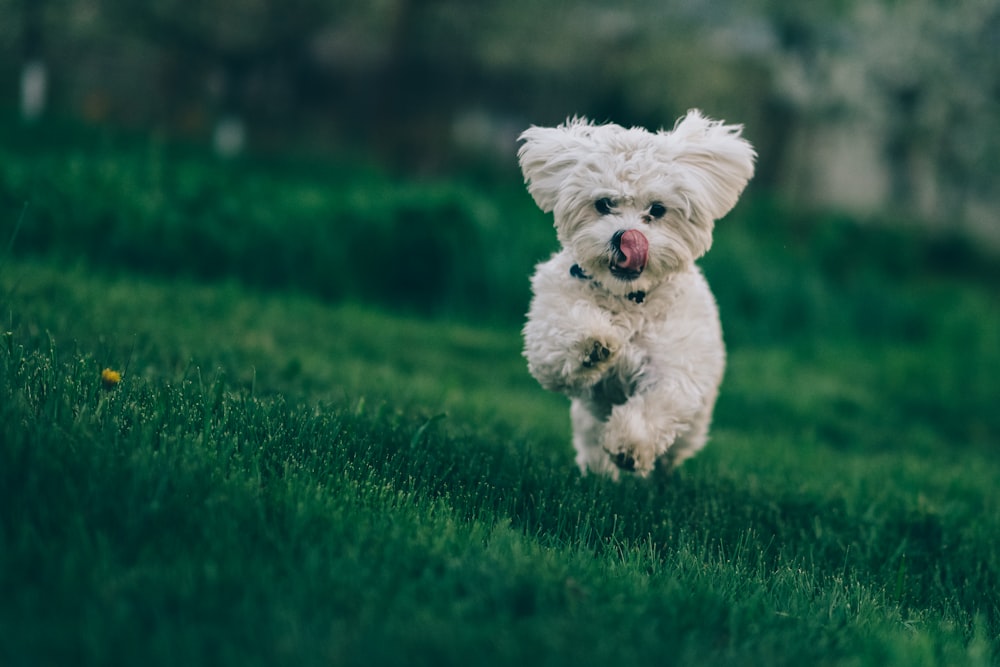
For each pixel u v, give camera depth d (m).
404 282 14.62
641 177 4.58
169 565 2.97
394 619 2.77
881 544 5.07
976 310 20.00
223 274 13.41
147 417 4.14
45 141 19.34
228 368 6.73
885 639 3.27
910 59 29.11
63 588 2.71
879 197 34.06
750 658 2.88
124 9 25.19
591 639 2.83
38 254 11.98
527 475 4.89
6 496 3.15
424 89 29.72
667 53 28.34
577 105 30.77
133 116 31.72
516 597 3.09
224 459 3.80
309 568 3.02
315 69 29.80
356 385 7.12
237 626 2.65
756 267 16.98
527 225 15.91
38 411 3.85
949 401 12.74
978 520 5.79
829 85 29.53
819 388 12.11
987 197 33.84
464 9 27.42
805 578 4.07
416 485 4.41
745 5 28.98
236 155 23.88
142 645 2.49
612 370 4.90
